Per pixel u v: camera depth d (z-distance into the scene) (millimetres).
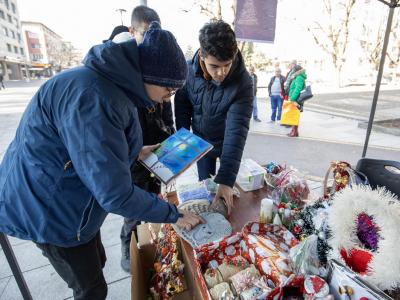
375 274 700
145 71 826
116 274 1839
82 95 757
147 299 1246
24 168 890
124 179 797
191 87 1769
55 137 848
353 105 10828
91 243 1092
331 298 725
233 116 1532
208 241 1062
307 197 1367
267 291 767
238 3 3213
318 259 843
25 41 49500
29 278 1820
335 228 800
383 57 2254
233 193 1418
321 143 5211
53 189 887
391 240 697
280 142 5289
